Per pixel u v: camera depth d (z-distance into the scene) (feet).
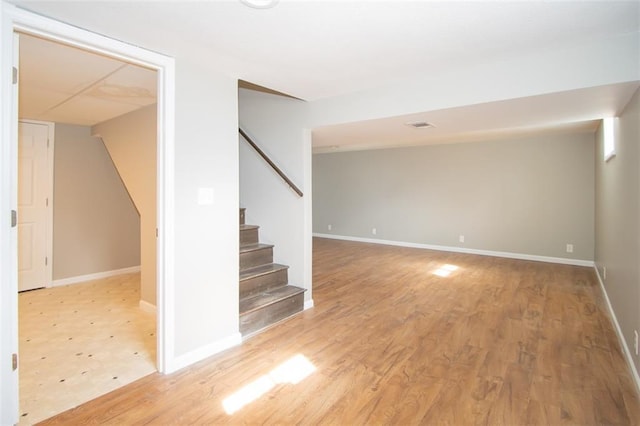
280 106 12.12
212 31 6.23
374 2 5.23
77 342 9.16
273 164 11.79
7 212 5.46
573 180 18.72
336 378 7.44
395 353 8.61
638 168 7.16
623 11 5.55
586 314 11.27
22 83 8.92
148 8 5.42
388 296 13.29
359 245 25.45
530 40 6.64
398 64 7.91
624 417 6.16
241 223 13.17
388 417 6.17
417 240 24.54
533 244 20.02
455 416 6.19
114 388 7.02
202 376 7.50
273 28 6.13
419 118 9.86
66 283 14.71
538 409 6.40
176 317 7.71
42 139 13.94
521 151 20.21
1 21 5.23
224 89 8.59
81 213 15.08
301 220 11.83
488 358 8.34
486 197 21.53
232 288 8.96
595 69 6.83
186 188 7.82
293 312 11.27
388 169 25.72
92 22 5.90
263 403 6.56
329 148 25.50
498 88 7.90
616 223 10.23
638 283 7.16
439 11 5.52
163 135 7.43
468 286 14.64
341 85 9.57
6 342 5.48
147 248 11.40
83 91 9.61
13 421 5.58
